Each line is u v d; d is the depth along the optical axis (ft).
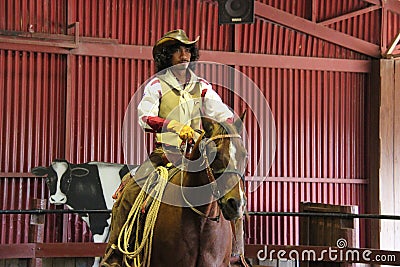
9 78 40.42
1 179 40.16
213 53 44.78
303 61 46.55
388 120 46.80
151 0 43.91
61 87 41.65
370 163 47.09
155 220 17.48
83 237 41.32
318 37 46.78
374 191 46.73
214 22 45.21
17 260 37.91
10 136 40.47
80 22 42.32
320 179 46.62
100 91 42.34
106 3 42.93
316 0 46.98
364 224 47.01
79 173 39.88
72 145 41.68
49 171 39.55
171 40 18.95
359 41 47.19
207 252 17.17
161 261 17.47
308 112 46.73
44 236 40.81
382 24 47.32
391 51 46.44
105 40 42.42
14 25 40.88
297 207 46.03
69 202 39.63
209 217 16.90
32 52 41.01
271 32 46.24
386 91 46.80
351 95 47.44
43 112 41.22
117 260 18.42
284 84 46.26
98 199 39.99
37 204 35.37
